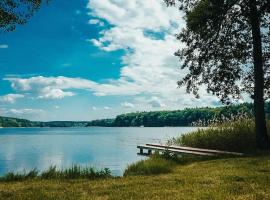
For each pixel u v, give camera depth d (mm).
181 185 11383
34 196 10094
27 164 30438
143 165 15508
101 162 29000
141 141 63969
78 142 66438
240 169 14109
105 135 102438
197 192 10203
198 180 12055
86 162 29875
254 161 16016
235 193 10086
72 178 13648
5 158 36281
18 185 11969
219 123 26219
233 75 23406
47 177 13750
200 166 16078
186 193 10156
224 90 24016
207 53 23094
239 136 22891
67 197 9969
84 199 9688
